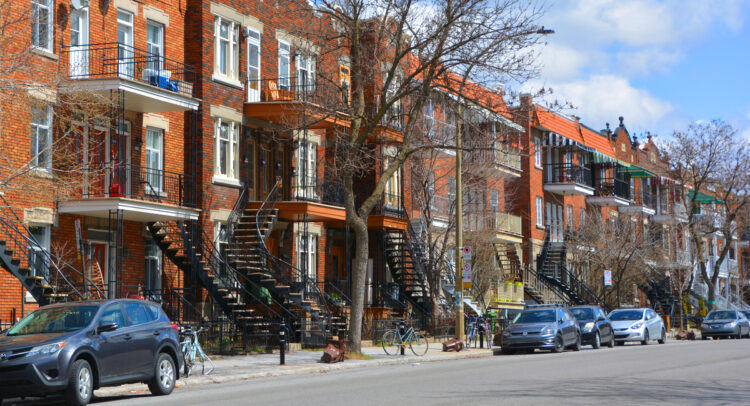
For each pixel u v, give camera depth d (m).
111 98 23.75
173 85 27.52
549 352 31.34
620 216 62.91
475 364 24.22
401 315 36.62
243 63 31.80
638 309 38.75
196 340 20.47
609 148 64.75
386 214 37.72
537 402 13.75
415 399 14.36
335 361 24.27
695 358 25.58
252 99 32.19
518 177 50.75
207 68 29.78
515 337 30.61
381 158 35.47
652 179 72.94
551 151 56.69
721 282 84.75
